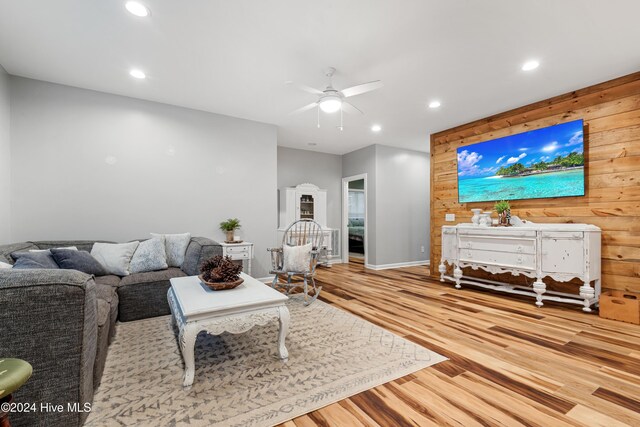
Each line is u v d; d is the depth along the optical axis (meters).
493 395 1.62
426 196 6.60
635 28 2.28
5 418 1.00
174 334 2.48
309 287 4.16
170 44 2.54
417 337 2.42
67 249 2.66
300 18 2.20
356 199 8.48
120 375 1.82
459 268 4.11
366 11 2.12
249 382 1.74
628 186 2.99
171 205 3.85
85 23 2.25
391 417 1.44
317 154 6.70
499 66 2.88
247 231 4.40
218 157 4.19
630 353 2.12
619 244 3.04
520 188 3.80
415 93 3.49
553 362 1.99
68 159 3.29
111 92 3.49
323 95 2.92
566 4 2.03
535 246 3.29
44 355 1.23
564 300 3.14
